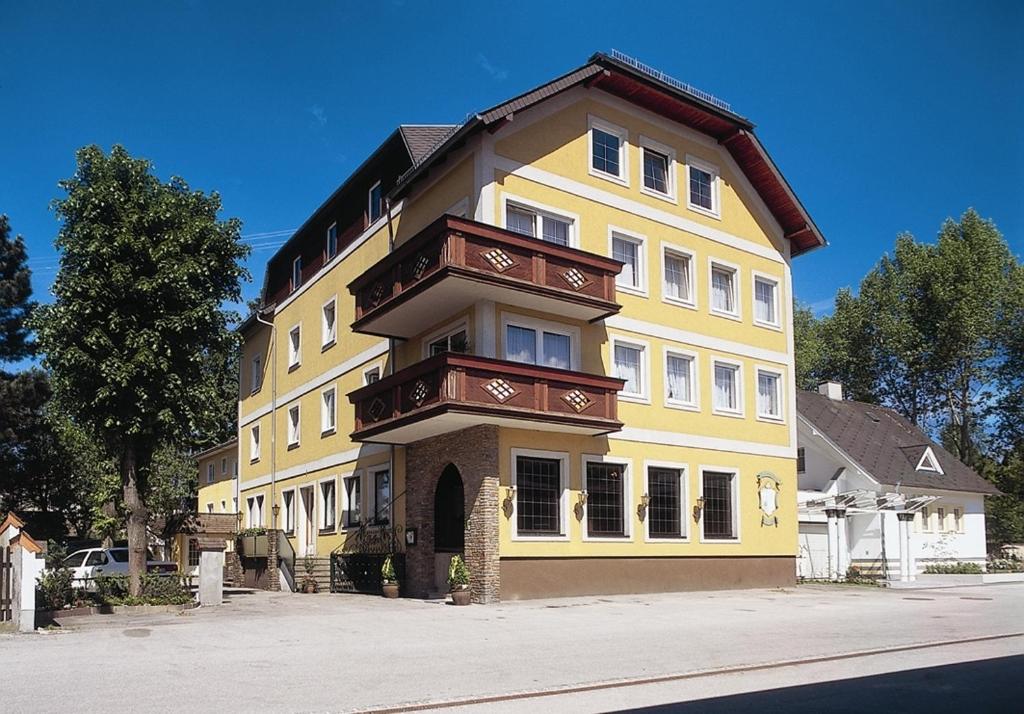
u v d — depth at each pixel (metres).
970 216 51.53
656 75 25.14
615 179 24.84
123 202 21.08
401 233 25.66
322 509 29.98
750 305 28.31
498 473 21.02
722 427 26.59
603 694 9.95
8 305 33.34
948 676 11.02
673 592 24.25
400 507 24.55
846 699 9.55
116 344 20.53
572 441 22.64
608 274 22.62
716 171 27.95
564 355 22.95
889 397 54.50
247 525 37.09
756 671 11.53
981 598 24.03
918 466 38.28
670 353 25.55
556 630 15.52
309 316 32.34
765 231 29.33
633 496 23.81
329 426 30.28
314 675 10.91
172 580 20.50
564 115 23.94
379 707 9.12
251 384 38.31
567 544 22.11
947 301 49.56
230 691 9.84
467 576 20.64
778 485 27.98
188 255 21.39
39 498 37.34
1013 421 50.88
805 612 19.20
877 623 17.08
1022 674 11.17
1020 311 48.66
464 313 22.19
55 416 21.20
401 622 16.73
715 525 26.12
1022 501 47.47
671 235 26.12
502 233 20.75
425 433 22.56
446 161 23.44
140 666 11.48
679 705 9.25
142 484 21.47
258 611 19.17
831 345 56.34
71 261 20.58
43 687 9.97
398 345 25.44
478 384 19.89
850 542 35.41
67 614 17.98
